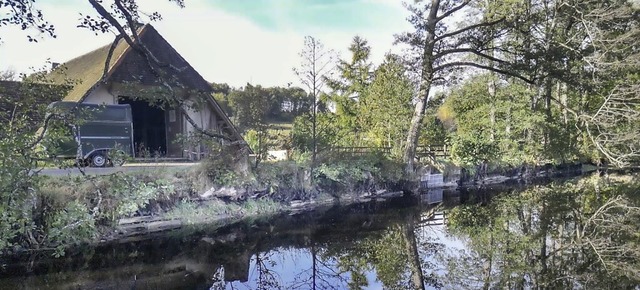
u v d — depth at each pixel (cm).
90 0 637
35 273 648
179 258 751
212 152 1101
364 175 1405
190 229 934
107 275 652
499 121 2161
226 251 802
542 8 1728
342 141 1761
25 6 597
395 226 1037
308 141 1405
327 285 613
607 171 2159
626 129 1572
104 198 820
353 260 748
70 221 729
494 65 1797
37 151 670
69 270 666
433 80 1545
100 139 1209
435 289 586
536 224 1022
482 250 798
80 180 804
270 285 618
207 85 1479
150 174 952
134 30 682
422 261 735
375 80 2141
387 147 1741
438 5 1520
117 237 829
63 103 803
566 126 2039
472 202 1405
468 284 604
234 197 1059
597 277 626
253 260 747
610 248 779
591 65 1509
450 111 2655
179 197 970
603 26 1573
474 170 1873
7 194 604
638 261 704
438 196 1535
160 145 1709
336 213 1190
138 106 1755
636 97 1523
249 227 994
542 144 2084
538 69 1525
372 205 1336
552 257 736
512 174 2036
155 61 731
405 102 1916
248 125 1393
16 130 657
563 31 1745
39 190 716
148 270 682
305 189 1238
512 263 707
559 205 1282
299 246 848
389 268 698
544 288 583
